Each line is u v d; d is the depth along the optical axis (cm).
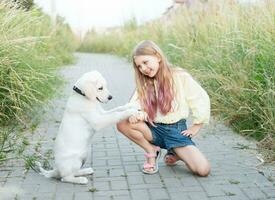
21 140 584
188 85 451
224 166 480
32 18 853
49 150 541
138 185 426
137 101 462
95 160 506
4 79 655
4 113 658
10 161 496
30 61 732
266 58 636
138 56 442
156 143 461
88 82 422
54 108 795
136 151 539
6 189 417
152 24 1709
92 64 1816
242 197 397
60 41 1920
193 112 450
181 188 418
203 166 439
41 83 725
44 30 1265
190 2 1423
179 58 1073
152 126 454
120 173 460
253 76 637
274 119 548
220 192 408
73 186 424
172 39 1234
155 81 450
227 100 676
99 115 427
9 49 676
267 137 547
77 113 427
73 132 424
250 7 827
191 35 1088
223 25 898
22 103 666
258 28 716
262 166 481
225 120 660
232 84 658
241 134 611
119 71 1515
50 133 627
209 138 596
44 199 396
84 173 454
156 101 450
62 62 1667
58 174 436
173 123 451
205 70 794
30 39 726
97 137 605
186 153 445
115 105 850
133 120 439
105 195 404
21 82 655
